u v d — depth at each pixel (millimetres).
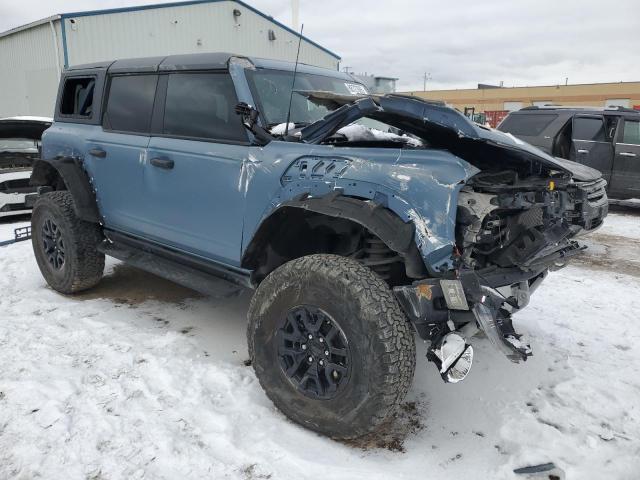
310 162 2781
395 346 2340
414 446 2578
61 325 3916
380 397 2354
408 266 2395
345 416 2457
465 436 2668
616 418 2822
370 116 2836
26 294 4668
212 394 2967
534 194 2758
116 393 2943
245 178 3049
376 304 2359
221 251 3314
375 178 2518
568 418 2816
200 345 3613
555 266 3377
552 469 2402
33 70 19172
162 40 19000
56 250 4613
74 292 4574
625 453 2523
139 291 4773
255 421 2721
